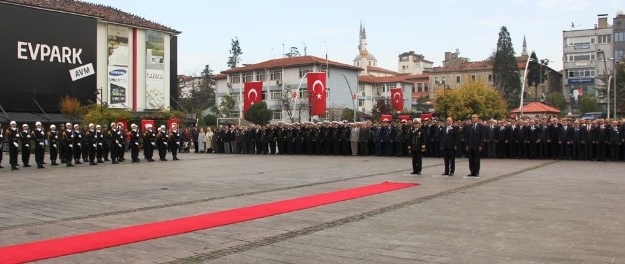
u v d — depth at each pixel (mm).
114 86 48844
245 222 9492
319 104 43156
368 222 9359
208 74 105312
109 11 51312
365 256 6965
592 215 9805
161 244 7781
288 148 33031
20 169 23453
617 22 98938
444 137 17656
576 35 103000
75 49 45750
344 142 30812
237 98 83000
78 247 7598
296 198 12453
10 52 41781
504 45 87312
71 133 25578
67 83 45250
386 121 30562
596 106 75625
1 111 40875
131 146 28172
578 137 24625
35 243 7867
